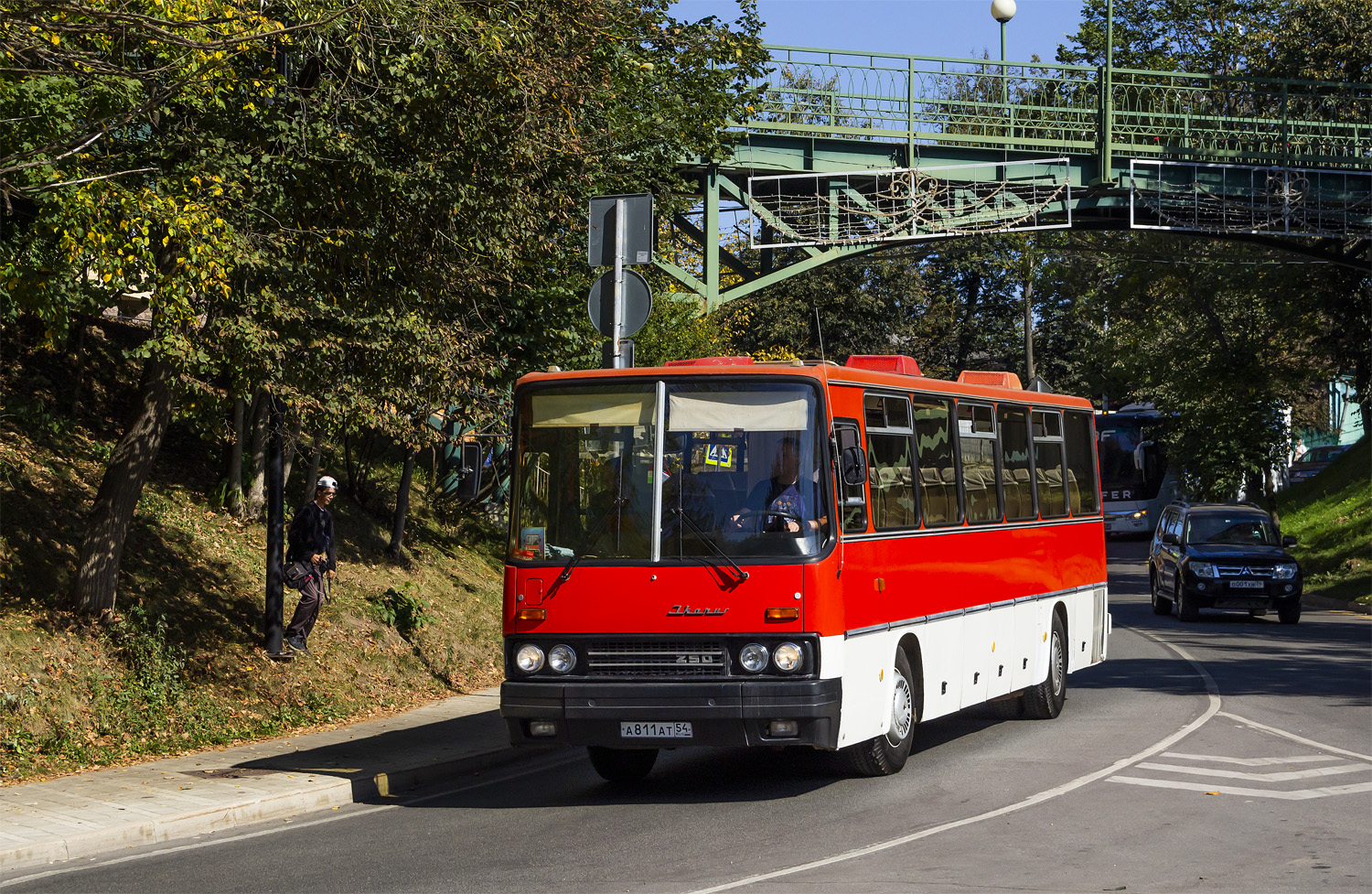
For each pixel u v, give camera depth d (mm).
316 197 13016
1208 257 39500
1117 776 10156
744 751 12547
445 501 24781
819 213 31531
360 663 16266
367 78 12992
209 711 13312
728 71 20828
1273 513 40219
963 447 12570
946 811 9031
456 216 13758
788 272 31703
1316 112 37375
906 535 11047
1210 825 8367
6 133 10641
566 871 7637
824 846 8070
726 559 9523
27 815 9328
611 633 9617
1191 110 34938
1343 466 45125
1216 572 25188
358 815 9945
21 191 10625
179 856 8555
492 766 12188
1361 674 16656
